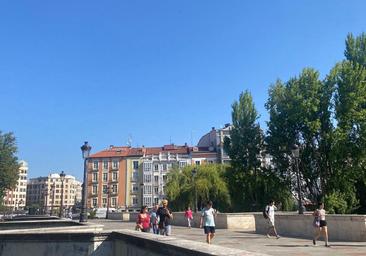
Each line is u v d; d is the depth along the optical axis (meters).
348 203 43.75
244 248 16.52
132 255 7.70
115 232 9.27
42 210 119.00
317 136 47.41
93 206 133.12
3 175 66.88
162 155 127.56
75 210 117.31
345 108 44.16
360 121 43.56
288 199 51.59
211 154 121.25
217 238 22.44
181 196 62.72
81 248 9.52
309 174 48.47
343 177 43.84
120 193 132.00
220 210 60.38
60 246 9.81
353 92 44.12
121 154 134.88
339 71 45.91
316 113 46.84
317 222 17.22
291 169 49.84
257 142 54.12
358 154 43.38
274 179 50.94
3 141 68.31
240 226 33.12
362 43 47.22
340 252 14.55
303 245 17.62
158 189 125.69
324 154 46.75
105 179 134.38
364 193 46.09
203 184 61.12
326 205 42.03
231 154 55.12
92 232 9.40
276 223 25.05
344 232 19.31
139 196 130.00
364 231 18.23
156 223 20.47
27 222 18.30
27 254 10.25
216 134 123.38
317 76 47.06
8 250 10.50
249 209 53.41
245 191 53.72
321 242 18.92
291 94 47.69
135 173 132.00
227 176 55.91
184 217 40.56
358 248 15.84
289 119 47.62
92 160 136.38
